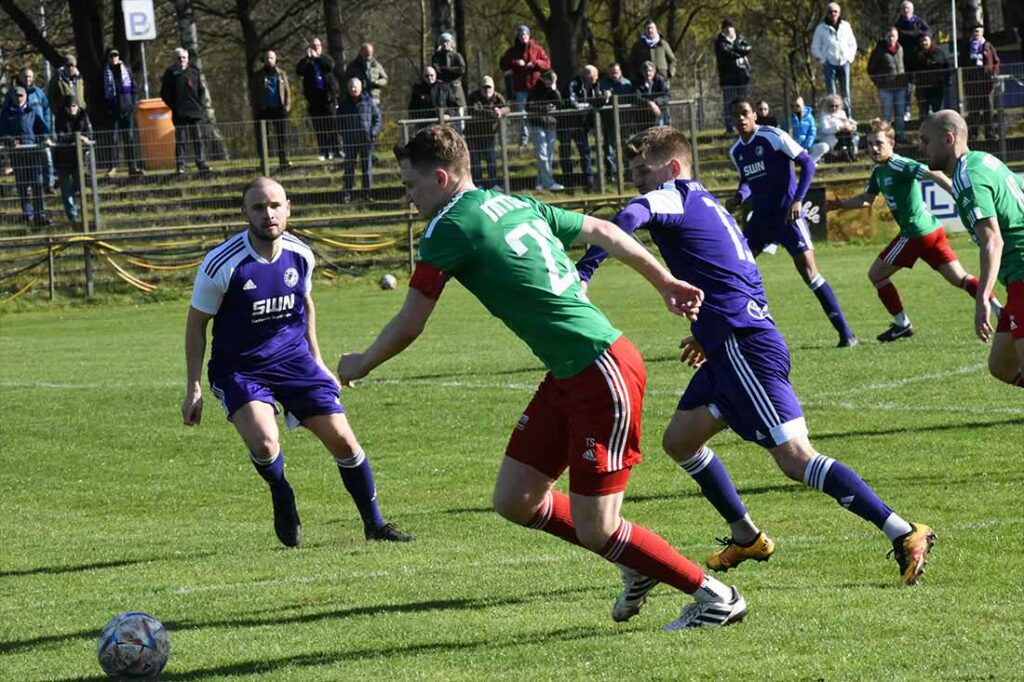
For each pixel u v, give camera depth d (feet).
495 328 123.24
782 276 150.10
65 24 287.28
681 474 59.93
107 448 75.56
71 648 37.06
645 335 110.22
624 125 180.24
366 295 163.73
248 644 36.27
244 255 49.19
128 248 176.04
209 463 70.54
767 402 39.55
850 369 84.17
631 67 187.52
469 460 66.95
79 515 61.05
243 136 184.24
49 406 89.40
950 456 59.31
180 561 49.80
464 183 34.12
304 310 51.34
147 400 90.07
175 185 182.39
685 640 33.91
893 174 88.94
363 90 182.19
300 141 183.11
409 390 86.99
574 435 33.83
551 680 31.27
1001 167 53.01
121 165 182.39
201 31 312.50
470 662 33.22
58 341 132.36
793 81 311.68
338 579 44.37
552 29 247.09
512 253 32.94
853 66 293.43
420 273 33.01
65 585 46.73
